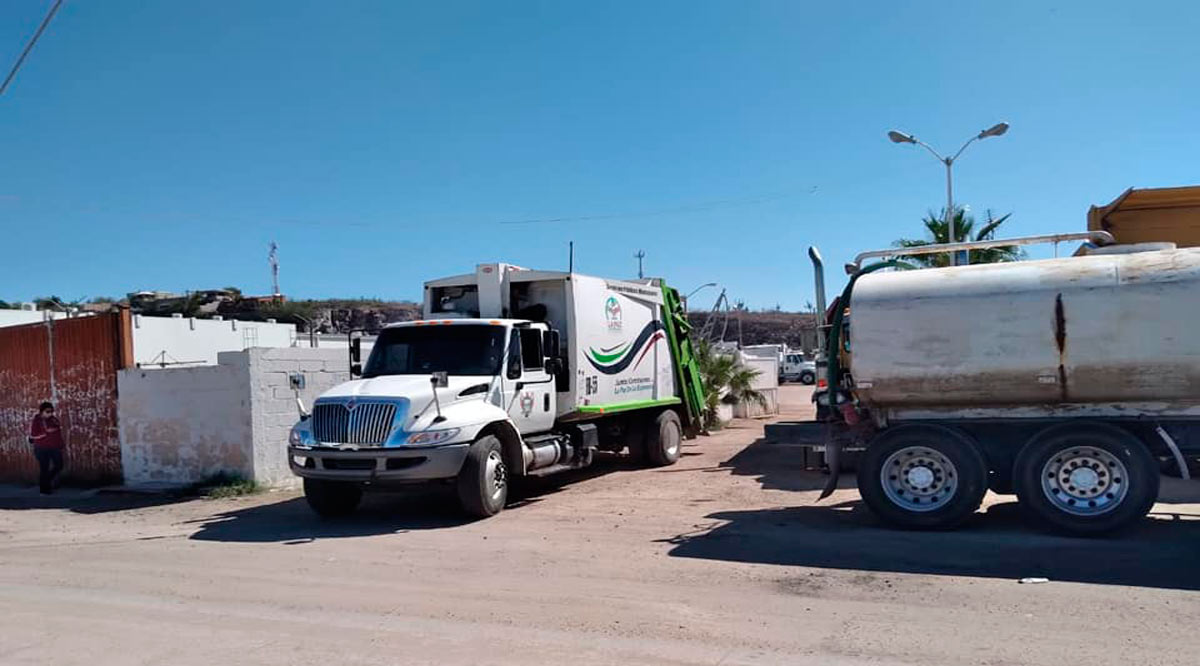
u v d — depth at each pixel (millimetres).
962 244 10195
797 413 28953
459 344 12164
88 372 16062
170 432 14898
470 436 10867
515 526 10406
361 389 11086
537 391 12719
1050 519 8719
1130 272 8656
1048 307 8805
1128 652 5402
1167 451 8898
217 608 7016
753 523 9930
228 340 33812
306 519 11508
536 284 13883
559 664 5461
